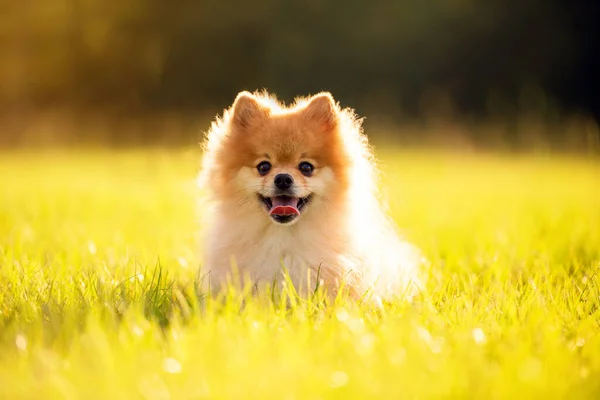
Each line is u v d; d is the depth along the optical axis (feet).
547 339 13.64
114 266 21.15
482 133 96.89
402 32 108.58
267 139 18.75
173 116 109.09
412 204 40.70
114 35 111.34
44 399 11.23
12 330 14.48
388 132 98.84
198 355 12.62
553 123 99.71
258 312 15.52
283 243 18.56
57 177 56.80
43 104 109.09
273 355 13.09
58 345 13.71
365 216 19.53
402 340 13.74
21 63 108.27
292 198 18.47
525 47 108.06
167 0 111.96
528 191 49.19
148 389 11.39
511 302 16.55
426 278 20.75
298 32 110.42
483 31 107.96
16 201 40.09
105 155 80.18
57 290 17.63
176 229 30.45
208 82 112.47
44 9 108.58
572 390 11.69
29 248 24.82
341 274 18.13
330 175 18.89
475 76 108.06
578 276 20.65
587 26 107.34
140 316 14.56
